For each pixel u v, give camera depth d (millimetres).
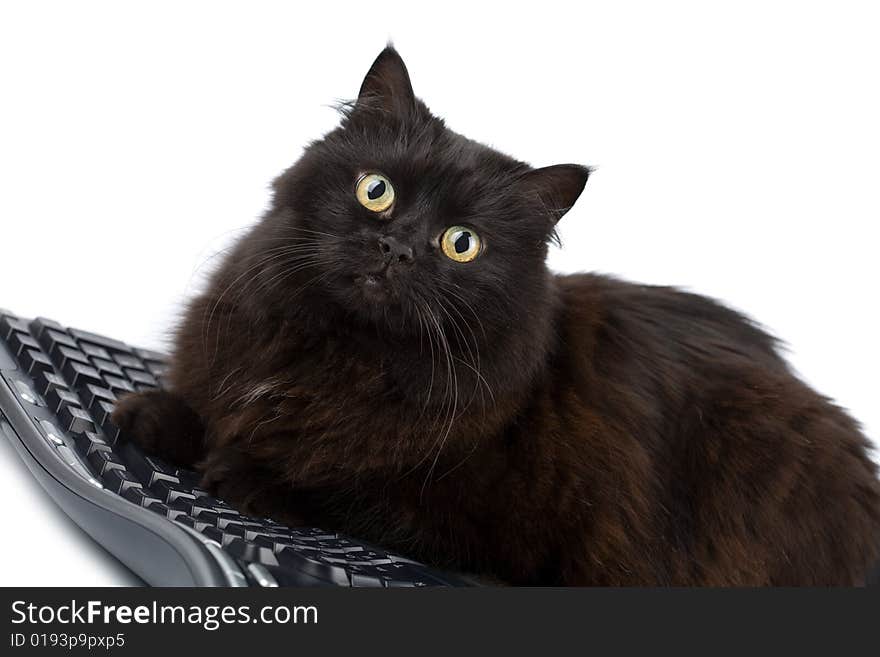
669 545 2002
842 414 2236
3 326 2094
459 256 1885
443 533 1869
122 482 1551
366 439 1841
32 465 1630
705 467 2057
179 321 2111
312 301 1865
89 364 2047
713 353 2227
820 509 2055
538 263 1976
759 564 2029
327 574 1329
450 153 1966
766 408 2113
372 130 2012
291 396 1867
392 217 1876
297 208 1901
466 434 1843
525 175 2023
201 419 1919
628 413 1995
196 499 1617
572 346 2057
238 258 1973
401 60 2080
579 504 1894
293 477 1840
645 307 2291
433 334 1840
